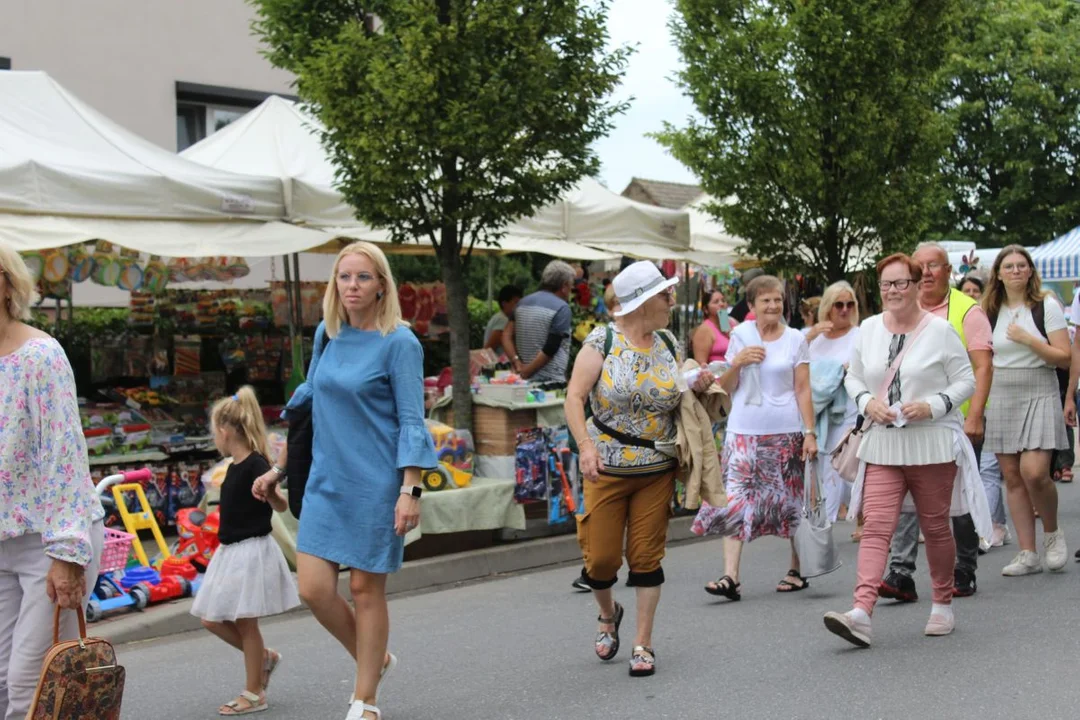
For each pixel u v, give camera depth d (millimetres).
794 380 7590
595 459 5719
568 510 9883
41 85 10695
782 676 5703
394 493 4855
